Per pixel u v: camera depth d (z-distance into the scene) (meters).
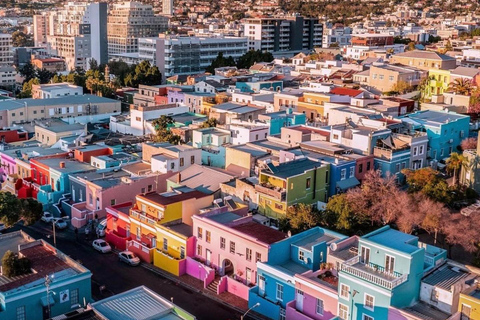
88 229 102.69
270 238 80.44
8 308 66.38
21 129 154.38
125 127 158.88
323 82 176.75
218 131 129.12
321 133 118.56
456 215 87.88
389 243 66.94
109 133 152.88
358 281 64.50
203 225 85.94
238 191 100.00
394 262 64.81
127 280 86.00
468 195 99.94
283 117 133.62
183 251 87.88
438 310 64.50
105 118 173.50
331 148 107.88
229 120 142.88
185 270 87.88
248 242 79.62
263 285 76.19
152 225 91.75
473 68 171.38
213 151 119.44
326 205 92.94
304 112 148.12
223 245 83.50
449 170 110.75
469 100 144.88
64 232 104.19
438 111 131.12
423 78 173.25
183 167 114.38
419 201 90.62
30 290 67.81
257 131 125.75
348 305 65.75
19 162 126.62
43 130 147.00
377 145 109.62
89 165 121.12
